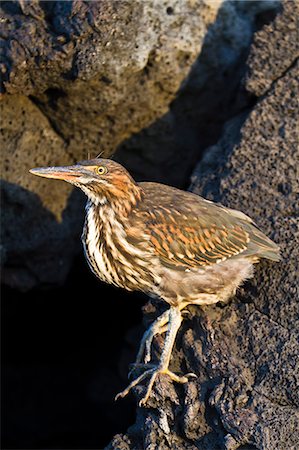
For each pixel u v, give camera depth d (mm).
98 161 10078
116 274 10383
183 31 12453
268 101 11867
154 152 13539
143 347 10578
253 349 10102
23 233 13211
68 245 13680
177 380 10000
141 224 10094
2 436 15797
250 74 12219
